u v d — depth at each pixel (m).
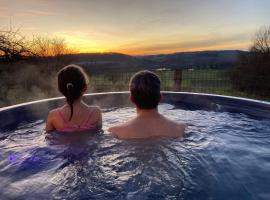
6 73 7.05
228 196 1.28
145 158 1.66
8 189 1.33
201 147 1.88
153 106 1.90
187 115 3.22
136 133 1.91
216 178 1.45
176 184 1.37
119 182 1.38
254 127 2.54
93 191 1.30
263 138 2.19
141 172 1.48
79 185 1.36
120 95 4.11
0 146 1.99
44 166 1.60
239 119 2.93
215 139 2.11
